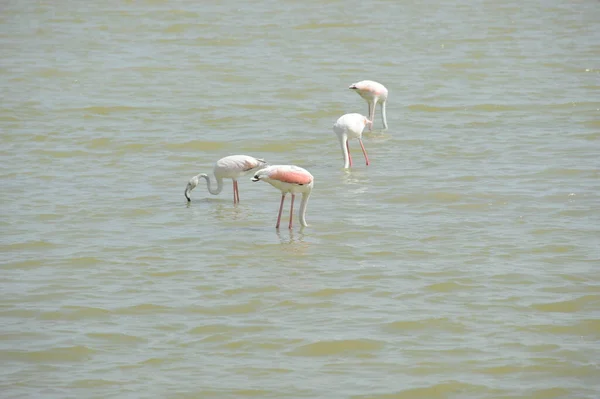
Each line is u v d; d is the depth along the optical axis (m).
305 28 38.91
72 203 16.58
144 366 10.05
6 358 10.23
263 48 34.88
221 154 20.42
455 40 36.09
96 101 26.34
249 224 15.20
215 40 36.47
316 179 18.14
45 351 10.40
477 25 39.31
